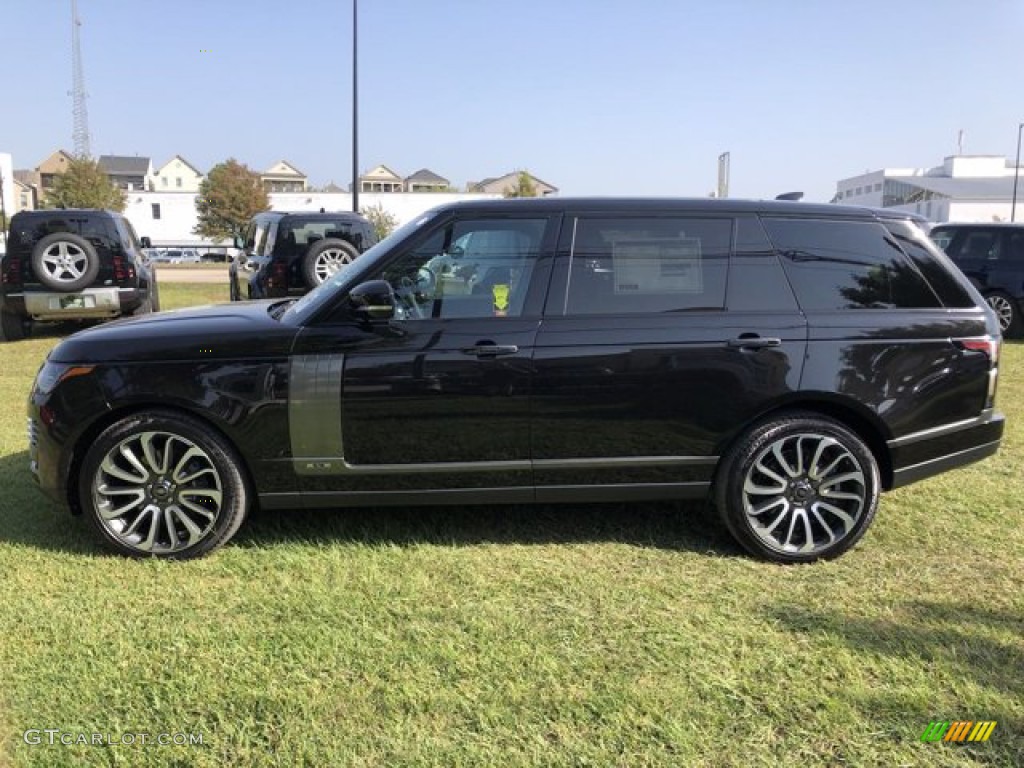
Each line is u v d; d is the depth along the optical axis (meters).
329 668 2.96
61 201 60.56
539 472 3.89
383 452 3.82
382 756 2.51
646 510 4.60
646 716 2.70
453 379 3.76
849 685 2.88
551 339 3.79
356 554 3.93
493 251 3.89
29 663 2.97
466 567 3.80
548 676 2.92
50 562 3.81
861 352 3.90
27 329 11.12
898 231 4.08
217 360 3.75
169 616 3.32
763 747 2.57
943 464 4.09
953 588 3.65
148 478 3.82
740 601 3.51
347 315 3.81
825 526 3.93
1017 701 2.79
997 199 68.31
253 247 11.80
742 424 3.90
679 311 3.88
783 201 4.08
